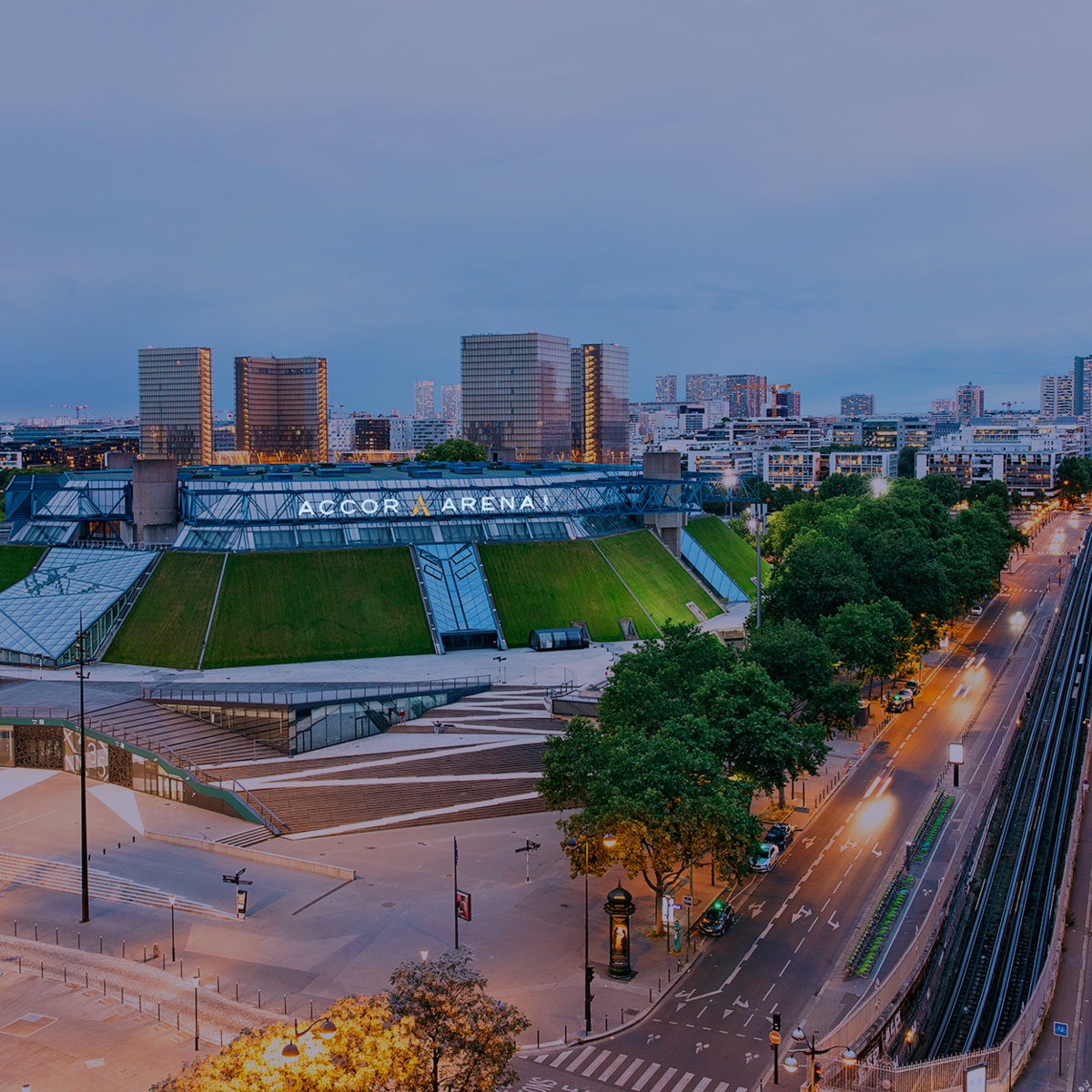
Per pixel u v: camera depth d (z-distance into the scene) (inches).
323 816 4402.1
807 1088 2615.7
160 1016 2886.3
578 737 3905.0
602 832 3363.7
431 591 7106.3
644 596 7677.2
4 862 4008.4
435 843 4197.8
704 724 3946.9
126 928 3459.6
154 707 5295.3
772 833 4202.8
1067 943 3779.5
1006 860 4584.2
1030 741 6146.7
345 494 7416.3
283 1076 2000.5
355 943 3331.7
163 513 7342.5
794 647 5226.4
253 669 6304.1
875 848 4222.4
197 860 4028.1
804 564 6993.1
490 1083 2233.0
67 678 6018.7
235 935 3385.8
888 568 7416.3
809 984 3149.6
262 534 7175.2
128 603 6722.4
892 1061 2886.3
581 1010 2977.4
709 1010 2999.5
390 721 5452.8
